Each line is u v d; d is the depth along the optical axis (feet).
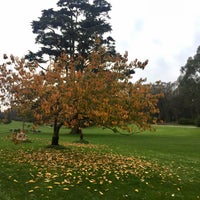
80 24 148.46
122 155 72.18
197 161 72.49
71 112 60.18
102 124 64.44
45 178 43.47
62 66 69.97
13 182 41.11
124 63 68.08
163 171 54.34
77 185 41.37
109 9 155.94
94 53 72.69
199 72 289.53
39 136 127.24
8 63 65.62
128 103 64.28
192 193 42.42
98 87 62.75
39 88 61.77
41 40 147.54
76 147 83.30
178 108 359.46
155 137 152.46
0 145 77.92
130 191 40.88
